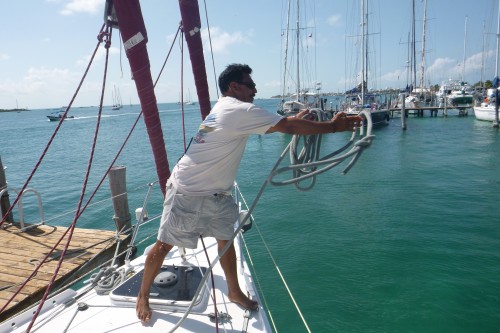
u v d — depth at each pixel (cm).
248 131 209
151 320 238
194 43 321
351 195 1306
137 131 4678
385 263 757
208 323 236
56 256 551
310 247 848
